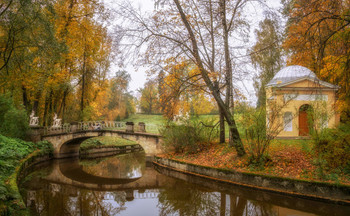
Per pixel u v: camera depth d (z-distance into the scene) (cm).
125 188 1502
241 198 1183
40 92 2594
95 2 2252
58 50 1454
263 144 1400
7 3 1125
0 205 845
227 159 1577
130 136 2370
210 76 1384
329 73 1027
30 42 1244
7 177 1276
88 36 2639
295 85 2047
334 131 1238
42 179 1716
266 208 1037
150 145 2256
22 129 2342
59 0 2259
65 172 1989
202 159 1741
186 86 1436
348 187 1028
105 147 3186
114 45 1362
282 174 1244
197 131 1925
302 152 1395
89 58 3014
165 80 1423
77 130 2675
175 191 1355
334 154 1165
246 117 1391
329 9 952
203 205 1107
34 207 1122
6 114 2161
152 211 1073
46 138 2655
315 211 984
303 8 993
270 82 2327
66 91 2930
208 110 2403
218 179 1470
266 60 2025
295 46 1088
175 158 1939
